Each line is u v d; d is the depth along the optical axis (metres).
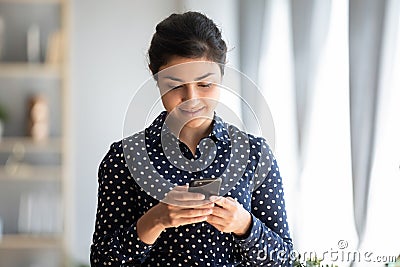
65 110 6.74
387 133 4.70
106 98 7.05
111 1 7.02
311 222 5.45
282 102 6.00
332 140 5.41
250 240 2.47
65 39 6.73
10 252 7.12
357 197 4.75
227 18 6.46
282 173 5.90
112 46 7.03
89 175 7.05
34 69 6.81
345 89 5.35
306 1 5.42
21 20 7.06
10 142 6.83
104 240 2.53
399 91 4.68
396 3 4.63
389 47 4.67
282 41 6.02
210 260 2.52
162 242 2.52
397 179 4.68
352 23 4.76
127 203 2.57
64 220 6.76
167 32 2.40
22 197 7.09
